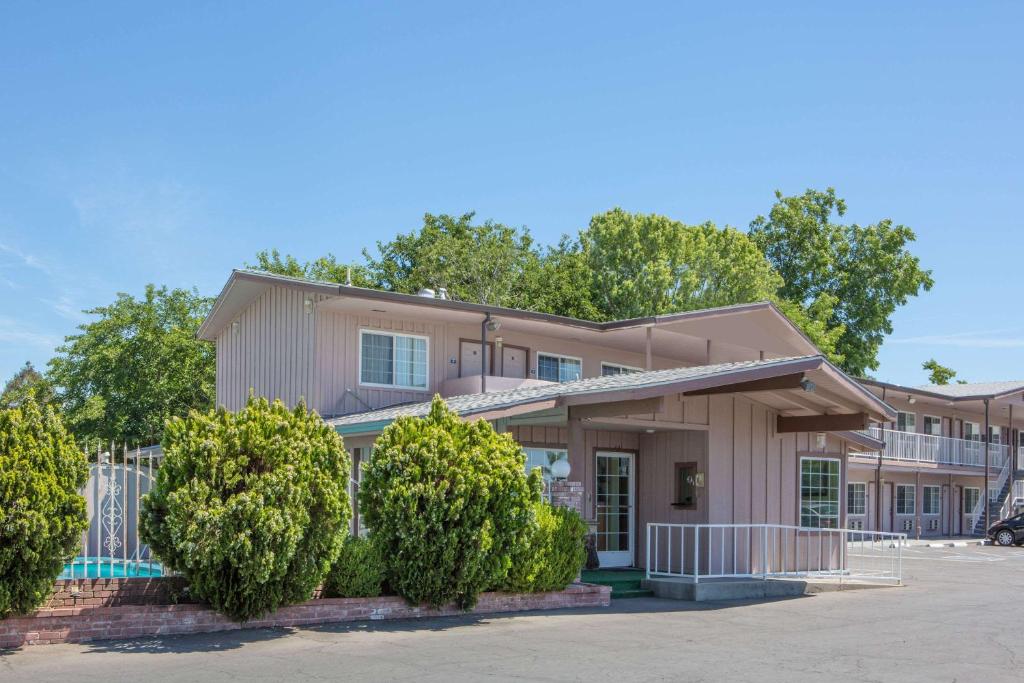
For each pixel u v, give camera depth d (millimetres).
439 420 14195
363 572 13406
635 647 11773
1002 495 45250
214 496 11695
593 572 19328
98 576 12438
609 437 20391
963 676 10273
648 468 20594
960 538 41406
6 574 10750
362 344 23938
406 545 13328
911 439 40656
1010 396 43000
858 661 11086
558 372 27859
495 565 13930
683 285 45750
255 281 24281
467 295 43844
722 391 17688
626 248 47531
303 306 23797
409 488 13352
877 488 38344
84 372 37812
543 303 44781
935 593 18656
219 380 28594
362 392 23750
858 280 56312
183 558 11828
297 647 11219
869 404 18312
